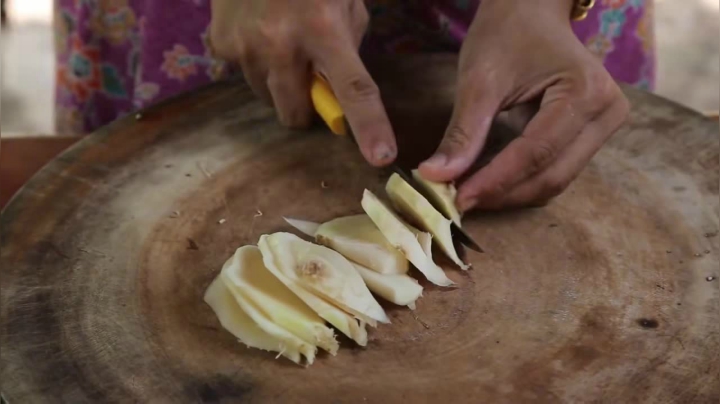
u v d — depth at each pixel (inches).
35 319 24.6
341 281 24.8
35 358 23.8
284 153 29.1
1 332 24.2
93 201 27.3
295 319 24.3
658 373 23.8
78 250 26.1
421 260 25.8
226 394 23.4
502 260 26.3
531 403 23.3
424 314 25.1
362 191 28.2
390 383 23.7
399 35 33.6
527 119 28.5
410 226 26.6
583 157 27.2
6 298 25.0
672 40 65.7
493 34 28.0
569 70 27.2
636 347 24.3
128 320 24.7
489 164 26.8
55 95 35.2
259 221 27.4
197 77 33.3
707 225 27.0
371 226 26.5
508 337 24.6
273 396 23.4
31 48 63.2
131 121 29.7
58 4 33.4
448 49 33.7
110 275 25.6
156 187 27.9
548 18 28.1
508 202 27.1
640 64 34.5
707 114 31.6
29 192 27.3
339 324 24.4
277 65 28.3
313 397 23.4
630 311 25.0
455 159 26.7
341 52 27.8
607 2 33.0
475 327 24.8
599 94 27.0
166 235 26.7
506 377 23.8
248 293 24.7
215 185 28.1
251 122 29.9
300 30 27.9
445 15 33.1
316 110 29.2
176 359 24.0
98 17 32.9
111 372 23.6
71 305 24.9
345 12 28.5
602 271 26.0
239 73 31.7
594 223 27.1
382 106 27.8
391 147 27.1
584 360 24.0
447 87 30.9
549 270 26.0
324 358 24.1
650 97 30.5
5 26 64.7
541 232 26.9
